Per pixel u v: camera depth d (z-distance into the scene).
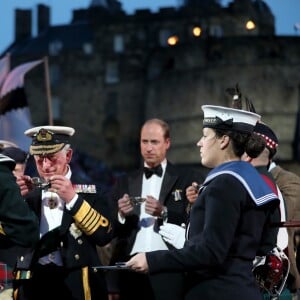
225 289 8.95
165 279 12.85
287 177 12.39
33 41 97.25
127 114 91.38
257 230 9.04
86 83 94.56
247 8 79.06
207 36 81.94
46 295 11.27
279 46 78.56
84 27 95.88
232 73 79.06
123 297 13.45
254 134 9.38
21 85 17.48
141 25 91.56
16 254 10.63
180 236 9.95
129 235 13.48
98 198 11.54
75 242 11.34
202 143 9.41
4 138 17.20
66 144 11.49
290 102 76.38
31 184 11.20
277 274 10.01
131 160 91.75
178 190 13.53
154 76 87.94
